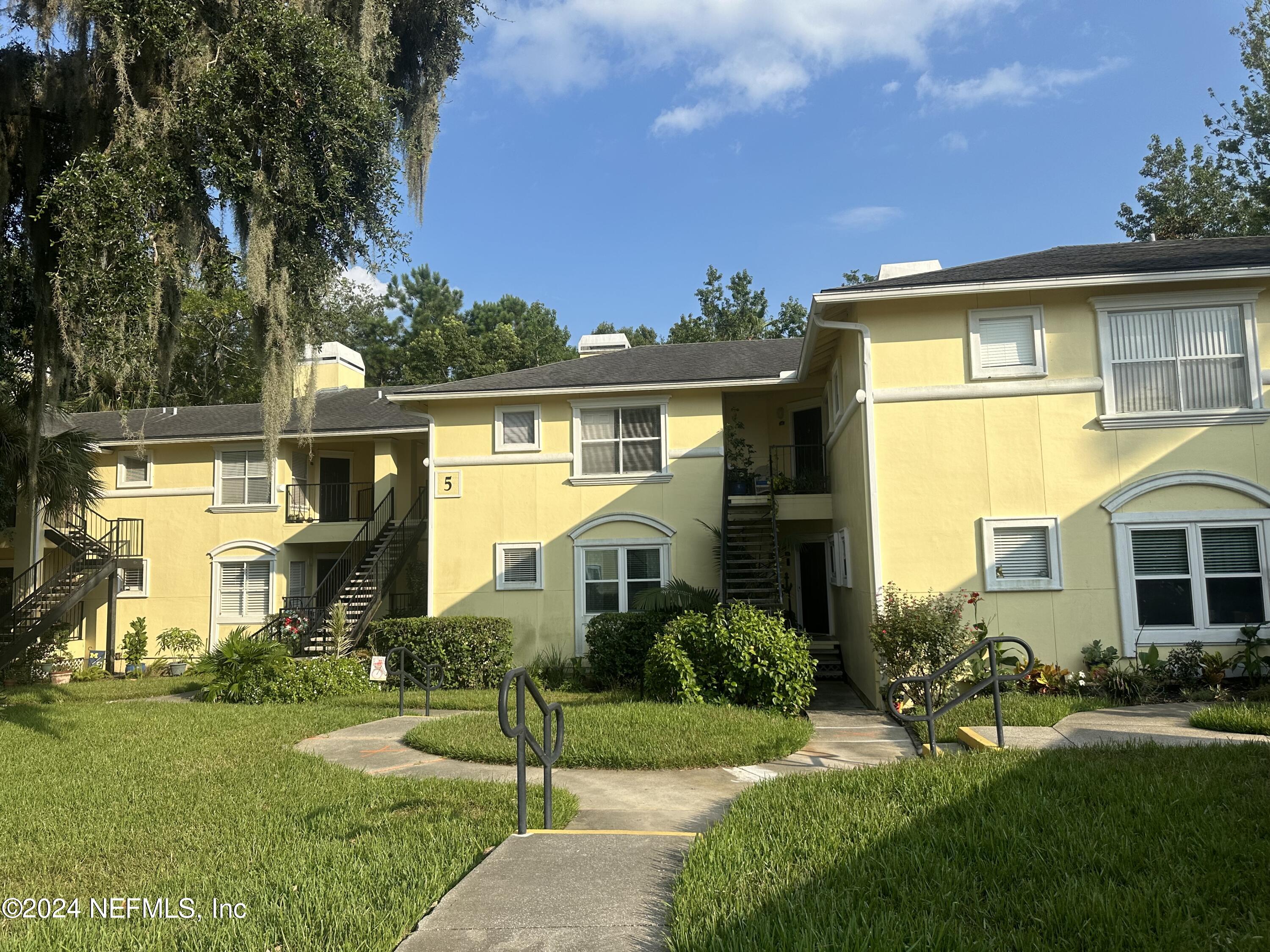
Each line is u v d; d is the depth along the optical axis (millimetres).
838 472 16250
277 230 12789
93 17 11805
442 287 53875
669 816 6410
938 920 3809
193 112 11523
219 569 21953
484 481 18000
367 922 4125
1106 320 12602
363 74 12781
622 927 3877
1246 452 12125
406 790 7348
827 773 7098
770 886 4289
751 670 11344
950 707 7512
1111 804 5328
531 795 6961
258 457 22219
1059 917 3793
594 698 13641
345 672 15305
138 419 24219
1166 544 12211
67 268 10898
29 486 16062
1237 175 33531
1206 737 8070
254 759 9016
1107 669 11633
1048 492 12461
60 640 20234
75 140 12992
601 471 17766
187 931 4281
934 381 12883
